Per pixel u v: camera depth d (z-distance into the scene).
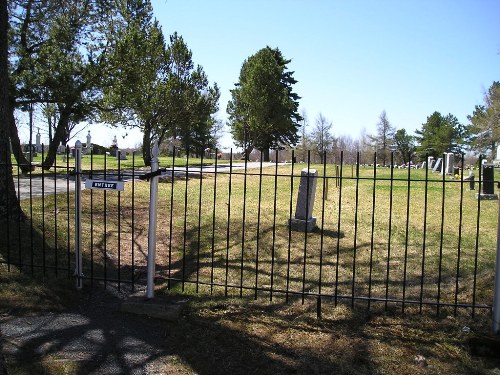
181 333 4.16
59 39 18.17
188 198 12.94
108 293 5.18
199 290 5.27
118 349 3.84
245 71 56.66
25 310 4.50
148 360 3.67
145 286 5.44
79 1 16.56
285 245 7.62
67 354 3.70
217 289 5.33
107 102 20.61
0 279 5.11
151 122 27.86
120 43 19.61
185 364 3.61
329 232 8.74
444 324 4.30
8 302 4.60
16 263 5.36
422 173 28.06
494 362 3.63
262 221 9.73
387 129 71.00
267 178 21.28
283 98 52.00
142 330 4.24
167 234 8.30
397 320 4.41
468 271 6.04
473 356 3.72
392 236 8.33
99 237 7.38
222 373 3.47
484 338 3.77
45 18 17.83
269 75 50.34
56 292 4.98
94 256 6.41
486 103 53.25
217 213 10.62
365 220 10.12
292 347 3.85
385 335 4.09
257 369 3.51
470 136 59.75
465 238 8.15
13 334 3.99
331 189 17.12
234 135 56.50
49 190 12.15
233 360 3.65
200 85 30.94
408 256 6.89
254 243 7.73
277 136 56.94
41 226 7.08
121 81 20.20
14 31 17.31
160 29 28.53
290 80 60.62
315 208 12.07
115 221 8.78
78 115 20.97
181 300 4.89
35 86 17.69
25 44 18.39
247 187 16.95
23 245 6.18
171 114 28.91
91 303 4.89
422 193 15.70
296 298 5.04
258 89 50.50
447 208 11.98
